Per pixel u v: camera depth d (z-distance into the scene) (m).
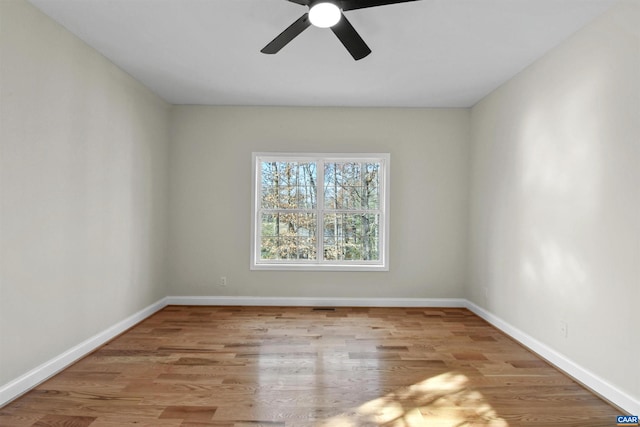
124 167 3.63
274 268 4.66
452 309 4.57
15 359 2.31
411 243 4.68
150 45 3.04
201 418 2.06
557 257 2.89
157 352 3.07
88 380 2.53
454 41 2.91
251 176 4.68
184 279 4.67
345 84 3.89
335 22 2.14
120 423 2.00
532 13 2.49
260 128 4.68
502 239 3.78
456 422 2.06
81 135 2.96
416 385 2.50
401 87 3.96
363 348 3.19
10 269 2.28
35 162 2.47
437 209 4.69
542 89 3.13
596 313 2.47
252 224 4.67
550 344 2.96
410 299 4.66
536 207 3.19
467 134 4.68
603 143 2.43
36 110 2.47
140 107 3.94
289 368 2.76
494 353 3.11
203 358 2.94
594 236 2.50
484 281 4.18
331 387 2.46
